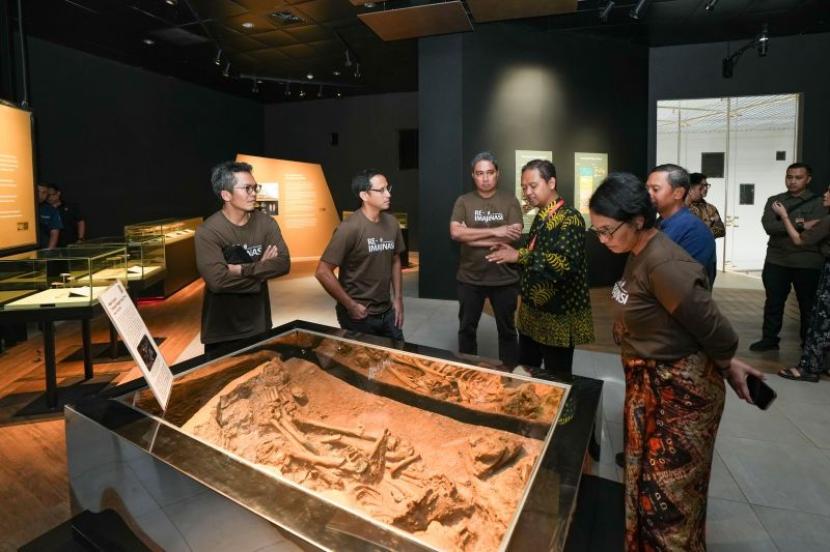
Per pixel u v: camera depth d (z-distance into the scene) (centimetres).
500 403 156
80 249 392
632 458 156
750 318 591
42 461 278
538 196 253
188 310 668
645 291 148
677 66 822
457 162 698
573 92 758
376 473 133
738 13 684
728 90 809
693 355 149
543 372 160
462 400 163
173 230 795
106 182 909
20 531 216
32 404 359
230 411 161
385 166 1305
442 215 714
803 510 225
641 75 820
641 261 149
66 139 833
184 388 156
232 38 791
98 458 134
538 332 259
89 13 683
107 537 134
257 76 1054
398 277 321
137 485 122
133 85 961
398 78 1099
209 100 1172
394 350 183
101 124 895
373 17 627
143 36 777
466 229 349
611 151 799
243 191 259
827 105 782
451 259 713
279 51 869
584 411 135
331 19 709
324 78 1098
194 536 111
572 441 121
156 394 141
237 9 671
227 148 1240
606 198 146
